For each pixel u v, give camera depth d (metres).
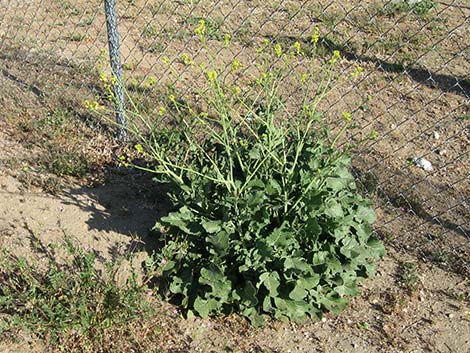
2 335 3.49
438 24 7.61
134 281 3.51
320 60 6.69
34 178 4.78
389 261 4.12
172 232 3.81
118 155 5.12
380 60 6.74
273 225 3.65
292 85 6.07
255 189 3.63
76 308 3.43
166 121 5.44
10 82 6.27
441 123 5.62
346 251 3.62
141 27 7.76
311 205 3.53
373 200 4.62
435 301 3.83
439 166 5.05
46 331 3.47
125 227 4.25
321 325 3.68
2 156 5.07
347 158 3.90
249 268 3.55
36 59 6.77
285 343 3.57
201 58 6.82
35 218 4.34
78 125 5.53
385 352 3.52
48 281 3.63
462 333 3.62
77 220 4.32
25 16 8.17
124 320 3.48
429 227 4.39
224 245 3.49
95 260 3.94
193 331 3.62
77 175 4.86
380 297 3.86
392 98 6.01
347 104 5.86
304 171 3.64
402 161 5.11
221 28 7.60
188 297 3.69
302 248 3.61
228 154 3.69
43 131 5.42
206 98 3.93
